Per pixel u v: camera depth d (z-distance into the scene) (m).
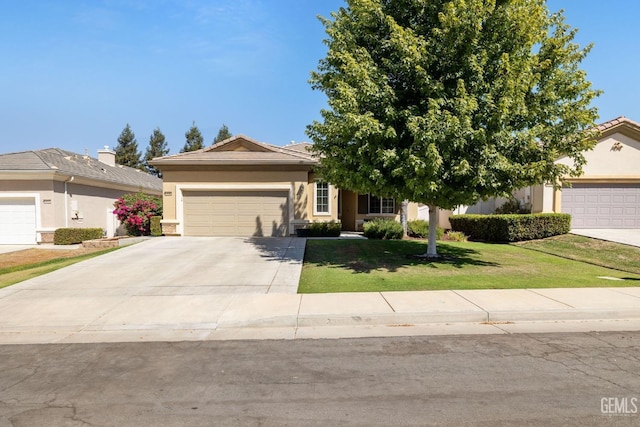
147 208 19.14
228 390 4.15
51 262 13.24
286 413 3.64
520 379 4.33
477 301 7.44
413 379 4.36
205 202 18.36
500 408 3.68
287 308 7.11
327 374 4.53
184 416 3.61
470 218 18.69
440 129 9.12
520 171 9.88
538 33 10.45
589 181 18.02
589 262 12.16
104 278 9.87
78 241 18.86
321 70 12.25
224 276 9.99
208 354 5.26
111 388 4.24
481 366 4.71
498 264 11.63
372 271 10.51
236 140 20.67
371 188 10.77
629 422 3.42
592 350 5.25
